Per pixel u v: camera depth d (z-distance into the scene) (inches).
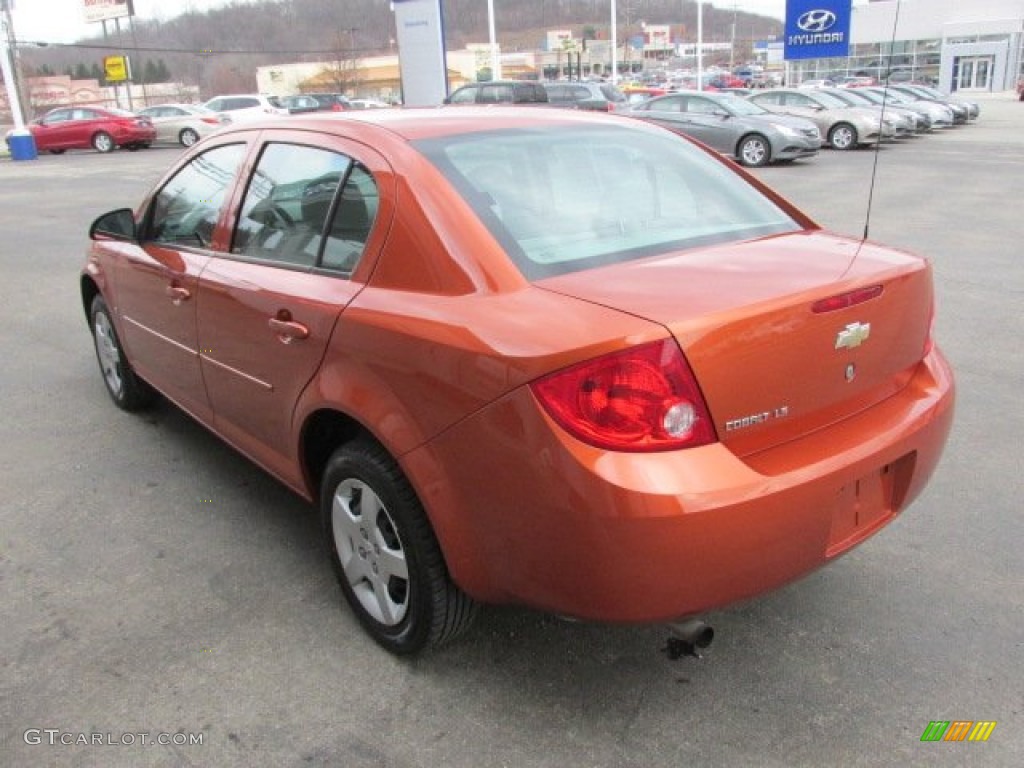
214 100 1227.2
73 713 103.0
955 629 115.3
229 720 101.6
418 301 98.3
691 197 122.1
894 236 390.6
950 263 334.6
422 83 979.3
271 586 128.4
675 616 86.8
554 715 101.3
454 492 93.8
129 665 111.3
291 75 3191.4
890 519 105.0
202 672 109.9
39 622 120.4
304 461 120.5
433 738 98.3
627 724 99.7
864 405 102.7
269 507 152.3
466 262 97.1
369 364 101.0
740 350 87.0
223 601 124.9
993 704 101.7
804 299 91.7
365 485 107.1
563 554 85.9
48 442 181.9
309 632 117.6
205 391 145.3
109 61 2247.8
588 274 97.3
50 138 1128.8
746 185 131.7
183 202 154.1
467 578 96.7
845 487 96.2
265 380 123.0
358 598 115.0
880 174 629.3
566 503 83.7
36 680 108.7
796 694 104.0
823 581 126.8
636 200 116.2
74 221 509.7
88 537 142.9
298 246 120.7
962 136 979.3
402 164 108.0
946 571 128.5
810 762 94.0
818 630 115.7
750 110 735.1
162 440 181.9
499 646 113.5
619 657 111.1
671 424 83.4
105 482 162.7
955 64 2247.8
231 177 140.5
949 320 258.7
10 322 283.9
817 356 93.7
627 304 88.0
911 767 93.1
